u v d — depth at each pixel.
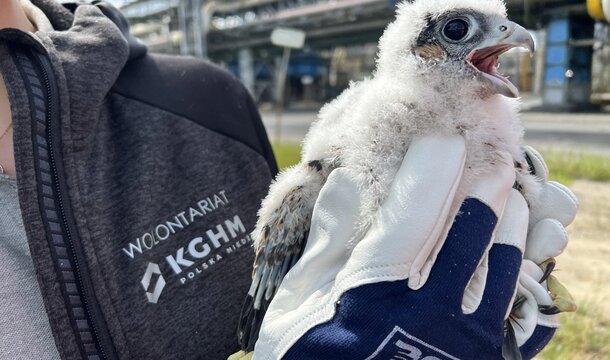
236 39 7.09
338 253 0.23
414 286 0.21
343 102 0.26
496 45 0.24
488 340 0.21
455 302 0.21
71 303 0.24
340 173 0.23
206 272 0.28
